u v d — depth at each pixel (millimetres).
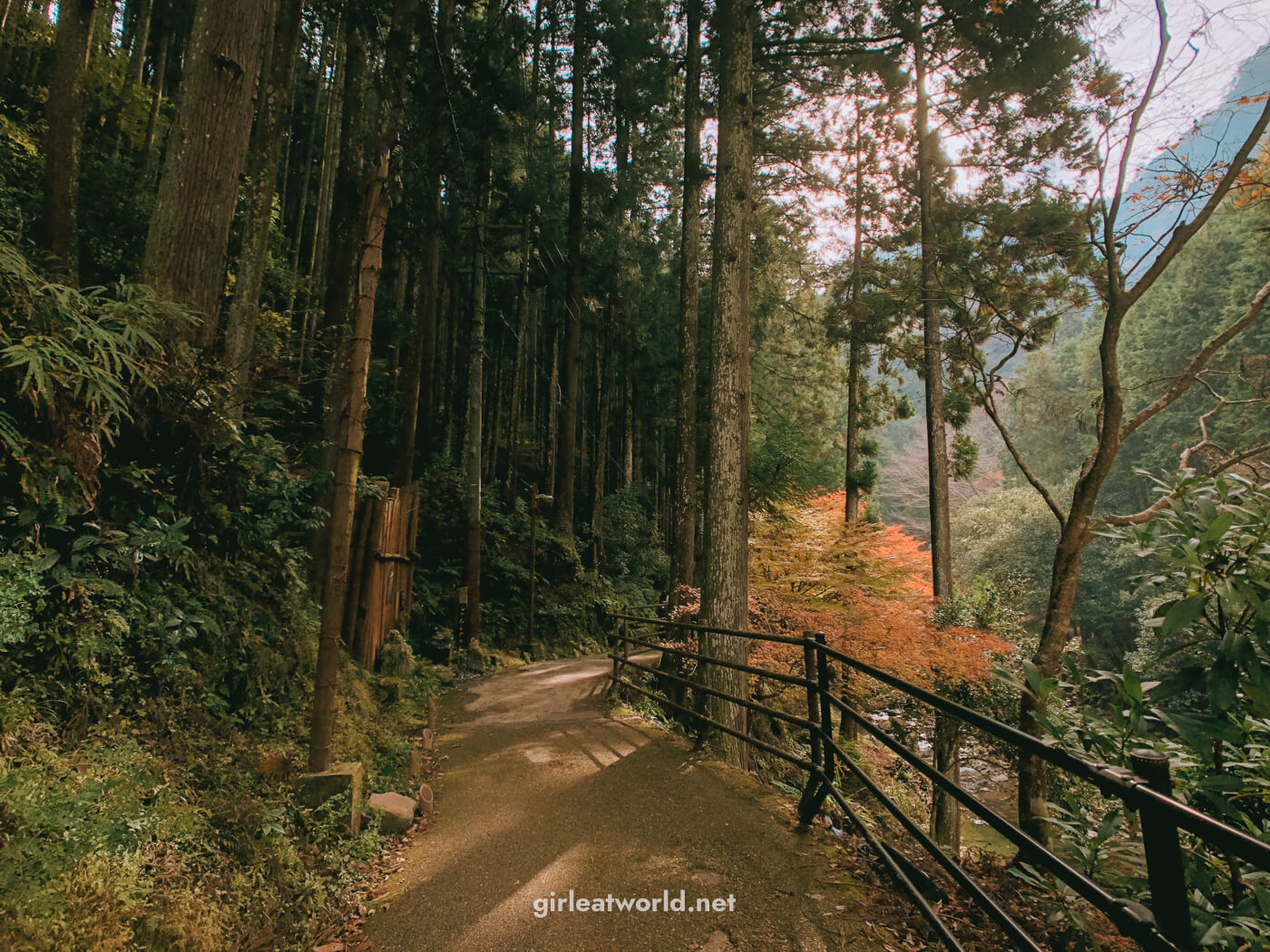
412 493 10484
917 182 12500
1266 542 2359
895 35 11469
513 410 18250
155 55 17812
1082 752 2695
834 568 9516
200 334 4668
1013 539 29391
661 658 9312
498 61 13367
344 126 10766
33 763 2275
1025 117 9875
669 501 31797
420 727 6633
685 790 4520
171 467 3994
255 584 4840
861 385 19219
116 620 2922
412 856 3678
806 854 3492
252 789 3375
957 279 8359
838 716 9805
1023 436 38406
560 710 7594
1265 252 22500
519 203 16219
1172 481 2863
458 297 22266
